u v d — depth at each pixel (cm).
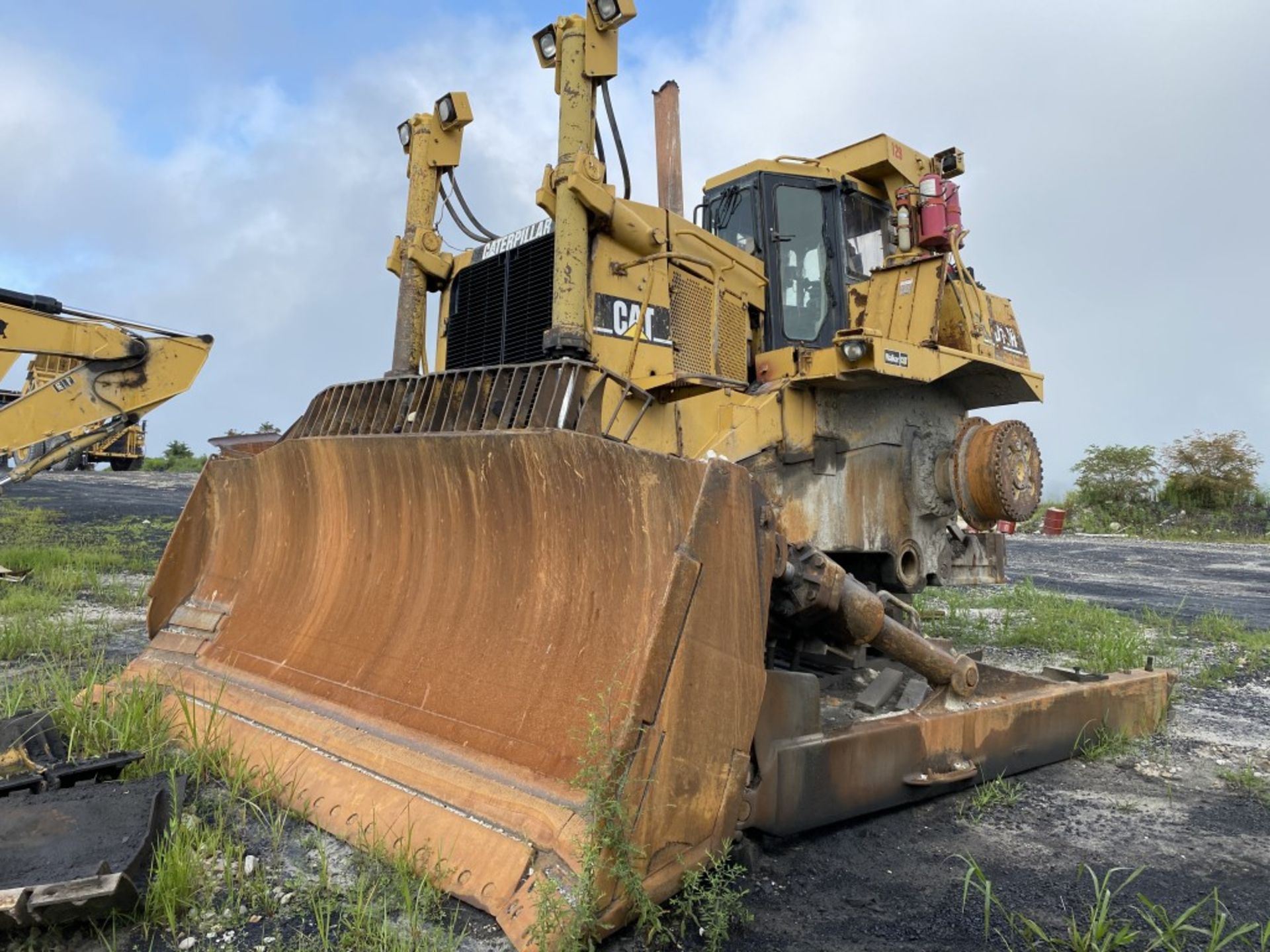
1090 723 464
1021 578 1408
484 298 555
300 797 338
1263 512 2753
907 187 651
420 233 611
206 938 264
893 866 328
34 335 826
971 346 664
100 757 368
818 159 714
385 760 333
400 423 432
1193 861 341
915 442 642
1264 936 269
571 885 252
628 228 507
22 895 250
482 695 329
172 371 899
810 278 643
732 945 268
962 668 402
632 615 298
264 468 485
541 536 337
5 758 357
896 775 363
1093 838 360
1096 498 2941
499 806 288
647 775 265
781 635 415
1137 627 873
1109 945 262
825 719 458
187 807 340
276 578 463
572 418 371
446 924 267
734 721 296
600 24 505
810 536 552
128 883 261
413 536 393
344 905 279
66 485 2184
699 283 552
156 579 507
